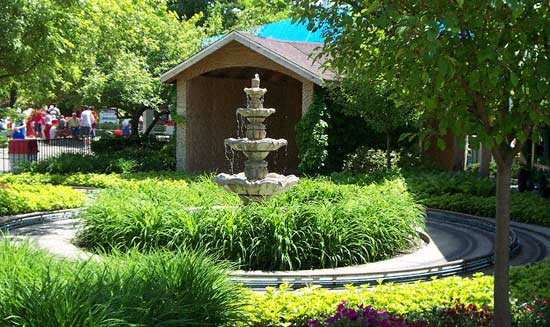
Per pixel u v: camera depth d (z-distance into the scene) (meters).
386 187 13.59
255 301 5.96
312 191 12.36
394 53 4.09
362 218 9.19
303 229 8.68
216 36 28.56
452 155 20.77
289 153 24.11
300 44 20.86
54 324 4.38
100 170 20.56
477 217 12.77
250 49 19.16
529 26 4.01
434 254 9.64
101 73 22.38
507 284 4.69
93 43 16.64
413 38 3.84
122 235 9.12
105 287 5.02
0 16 12.43
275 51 18.41
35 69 13.62
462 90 4.30
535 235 11.93
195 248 8.37
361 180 16.28
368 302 6.01
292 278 7.62
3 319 4.43
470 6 3.95
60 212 12.55
